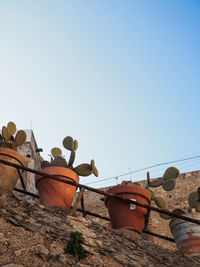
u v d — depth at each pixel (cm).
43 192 520
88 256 418
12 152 515
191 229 542
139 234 514
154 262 453
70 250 413
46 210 469
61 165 554
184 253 501
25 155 1086
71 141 572
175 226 562
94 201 1177
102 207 1155
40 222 445
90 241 438
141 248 472
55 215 464
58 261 396
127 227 507
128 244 467
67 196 517
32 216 451
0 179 486
